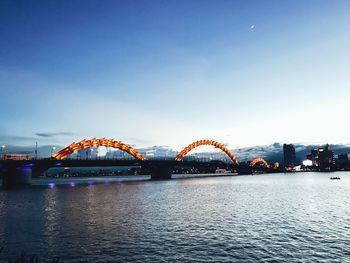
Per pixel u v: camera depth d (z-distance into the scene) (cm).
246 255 2811
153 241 3297
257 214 5119
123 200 7594
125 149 17575
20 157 12938
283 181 18338
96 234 3628
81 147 15650
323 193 9356
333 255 2794
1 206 6500
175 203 6812
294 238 3403
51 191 10925
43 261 2661
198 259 2706
